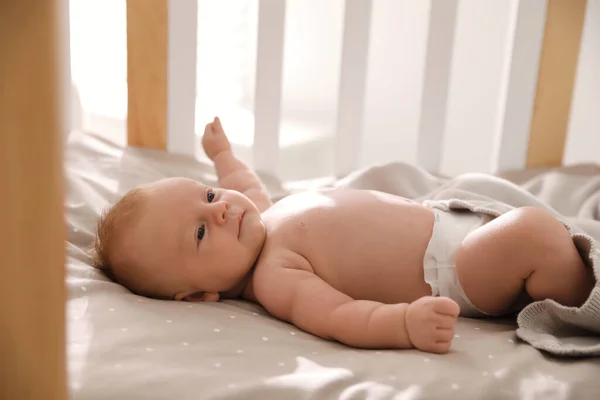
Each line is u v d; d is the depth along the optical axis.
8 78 0.42
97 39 2.05
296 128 2.22
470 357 0.83
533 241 0.89
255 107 1.50
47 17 0.42
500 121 1.51
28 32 0.41
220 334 0.87
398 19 2.04
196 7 1.46
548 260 0.88
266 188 1.43
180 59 1.49
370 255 1.00
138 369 0.76
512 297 0.94
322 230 1.02
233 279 1.03
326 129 2.22
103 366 0.76
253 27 2.23
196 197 1.03
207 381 0.74
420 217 1.03
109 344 0.81
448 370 0.78
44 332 0.47
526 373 0.79
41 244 0.45
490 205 1.08
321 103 2.25
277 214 1.08
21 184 0.44
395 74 2.10
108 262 1.03
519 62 1.46
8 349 0.47
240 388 0.73
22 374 0.48
